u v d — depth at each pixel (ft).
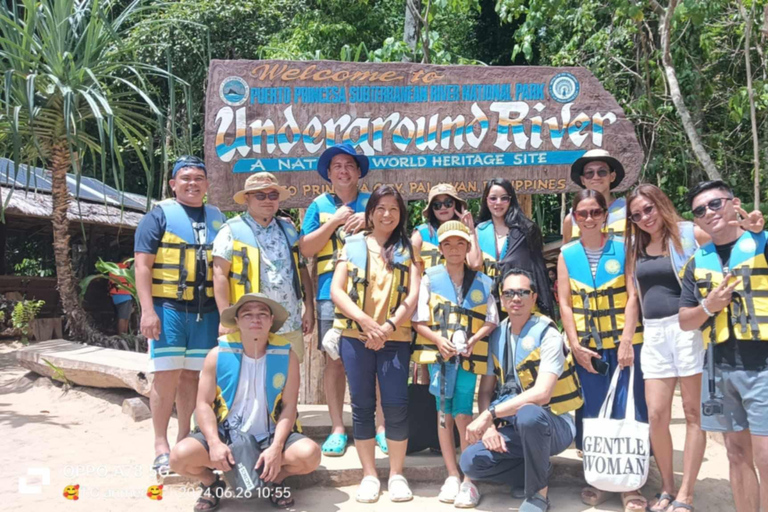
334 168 13.53
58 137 23.73
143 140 24.75
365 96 16.75
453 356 11.84
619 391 11.78
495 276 12.81
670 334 11.10
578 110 17.10
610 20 29.60
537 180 17.04
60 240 24.77
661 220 11.28
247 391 11.25
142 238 12.51
